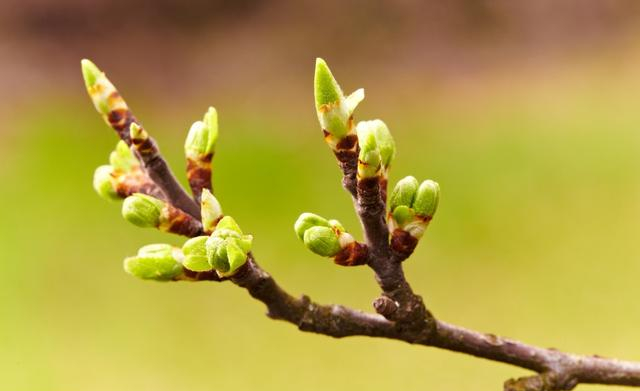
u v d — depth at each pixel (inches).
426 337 12.4
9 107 76.2
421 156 62.2
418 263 49.3
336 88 11.7
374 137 11.7
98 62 85.2
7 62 83.7
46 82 81.3
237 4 90.0
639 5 78.4
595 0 81.0
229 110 75.3
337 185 57.1
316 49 83.5
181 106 79.3
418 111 72.1
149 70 84.8
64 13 87.7
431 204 12.0
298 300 12.3
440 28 83.7
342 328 12.3
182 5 89.4
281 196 55.9
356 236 52.1
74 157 64.7
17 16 87.2
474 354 12.5
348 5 86.3
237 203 56.2
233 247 11.6
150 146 12.4
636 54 73.5
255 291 12.2
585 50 77.2
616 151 56.9
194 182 12.6
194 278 12.1
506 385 12.6
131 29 88.4
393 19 85.0
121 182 12.8
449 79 78.1
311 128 67.8
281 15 88.4
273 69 83.0
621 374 12.6
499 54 80.4
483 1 83.4
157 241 53.7
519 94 71.3
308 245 12.0
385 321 12.4
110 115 12.5
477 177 55.9
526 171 57.1
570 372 12.6
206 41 87.9
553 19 79.7
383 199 12.1
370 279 47.9
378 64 82.2
